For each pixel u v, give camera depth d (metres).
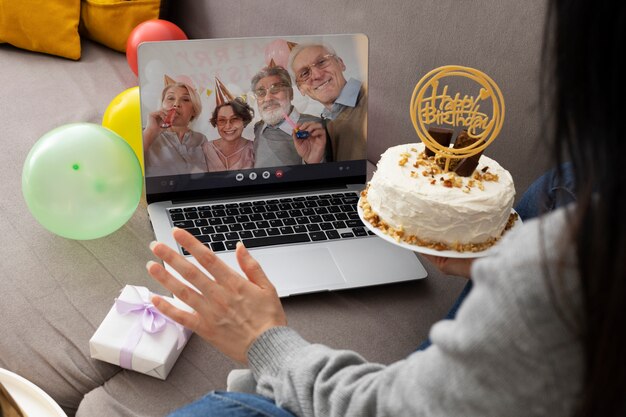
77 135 1.10
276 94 1.27
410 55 1.41
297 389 0.71
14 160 1.37
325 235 1.19
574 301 0.45
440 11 1.33
